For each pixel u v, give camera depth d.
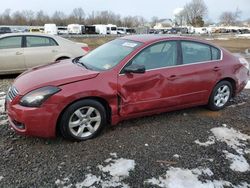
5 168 3.24
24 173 3.16
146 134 4.18
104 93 3.86
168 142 3.95
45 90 3.55
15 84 3.92
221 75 5.05
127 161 3.44
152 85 4.26
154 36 4.70
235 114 5.15
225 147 3.86
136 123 4.56
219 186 3.04
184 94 4.65
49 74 3.94
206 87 4.92
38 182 3.01
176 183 3.05
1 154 3.53
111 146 3.79
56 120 3.64
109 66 4.10
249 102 5.91
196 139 4.07
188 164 3.42
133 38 4.75
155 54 4.38
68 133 3.78
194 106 5.03
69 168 3.27
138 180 3.09
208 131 4.35
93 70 4.06
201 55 4.90
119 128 4.35
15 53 7.77
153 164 3.39
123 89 4.02
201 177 3.17
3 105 5.30
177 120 4.75
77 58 4.95
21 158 3.46
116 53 4.39
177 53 4.59
